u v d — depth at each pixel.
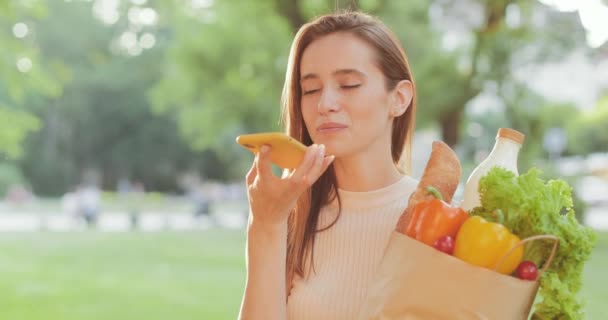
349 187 1.82
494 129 40.31
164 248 15.63
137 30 43.91
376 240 1.77
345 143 1.67
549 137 18.48
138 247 15.82
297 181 1.42
